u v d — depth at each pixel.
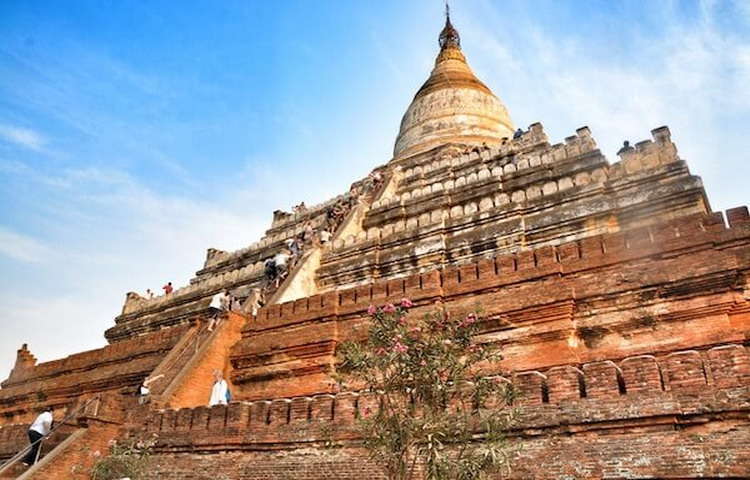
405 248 26.03
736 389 10.13
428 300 19.48
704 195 20.27
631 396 10.98
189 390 19.73
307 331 20.55
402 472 9.73
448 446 11.02
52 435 16.98
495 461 9.80
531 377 12.12
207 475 15.00
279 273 28.09
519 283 18.36
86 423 16.72
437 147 38.84
